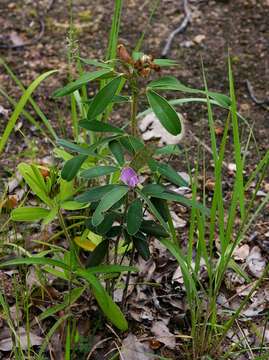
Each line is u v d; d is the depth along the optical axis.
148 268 0.85
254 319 0.80
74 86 0.63
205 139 1.09
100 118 0.82
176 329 0.79
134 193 0.69
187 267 0.70
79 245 0.82
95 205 0.71
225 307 0.81
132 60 0.63
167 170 0.68
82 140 0.95
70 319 0.77
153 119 1.09
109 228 0.68
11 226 0.88
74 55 0.82
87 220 0.71
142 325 0.79
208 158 1.05
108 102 0.64
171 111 0.64
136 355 0.75
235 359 0.74
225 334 0.72
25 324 0.77
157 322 0.79
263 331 0.75
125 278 0.84
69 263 0.72
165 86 0.65
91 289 0.74
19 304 0.79
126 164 0.66
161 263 0.87
